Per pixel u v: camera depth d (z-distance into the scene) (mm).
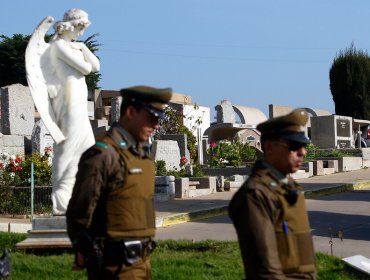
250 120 38438
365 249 11398
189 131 32125
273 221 4301
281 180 4457
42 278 8172
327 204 18188
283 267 4281
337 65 51750
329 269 9148
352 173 27969
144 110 5070
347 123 36594
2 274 5504
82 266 5062
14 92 24594
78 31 10336
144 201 5082
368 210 16719
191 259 9359
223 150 26469
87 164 4930
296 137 4453
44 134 23453
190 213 15578
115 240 4957
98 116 41219
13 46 56531
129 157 5027
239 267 9016
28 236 10008
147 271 5168
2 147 23312
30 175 17875
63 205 10109
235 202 4375
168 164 24703
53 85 10141
